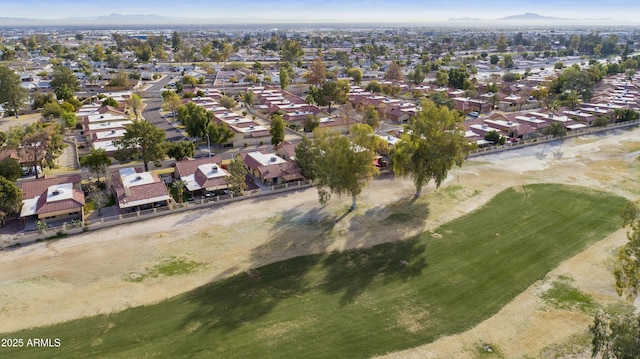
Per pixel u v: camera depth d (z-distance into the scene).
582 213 72.56
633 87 197.62
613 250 60.84
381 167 95.19
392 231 67.19
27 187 77.62
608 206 75.12
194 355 41.75
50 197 72.56
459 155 75.56
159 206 77.12
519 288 52.69
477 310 48.75
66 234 65.81
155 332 44.91
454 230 67.50
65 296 50.59
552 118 133.88
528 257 59.53
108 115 137.38
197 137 119.31
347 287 53.00
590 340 43.72
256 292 51.81
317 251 61.31
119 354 41.91
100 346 42.91
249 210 74.75
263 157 94.38
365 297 51.00
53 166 97.00
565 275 55.16
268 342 43.50
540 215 72.19
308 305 49.44
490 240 64.31
